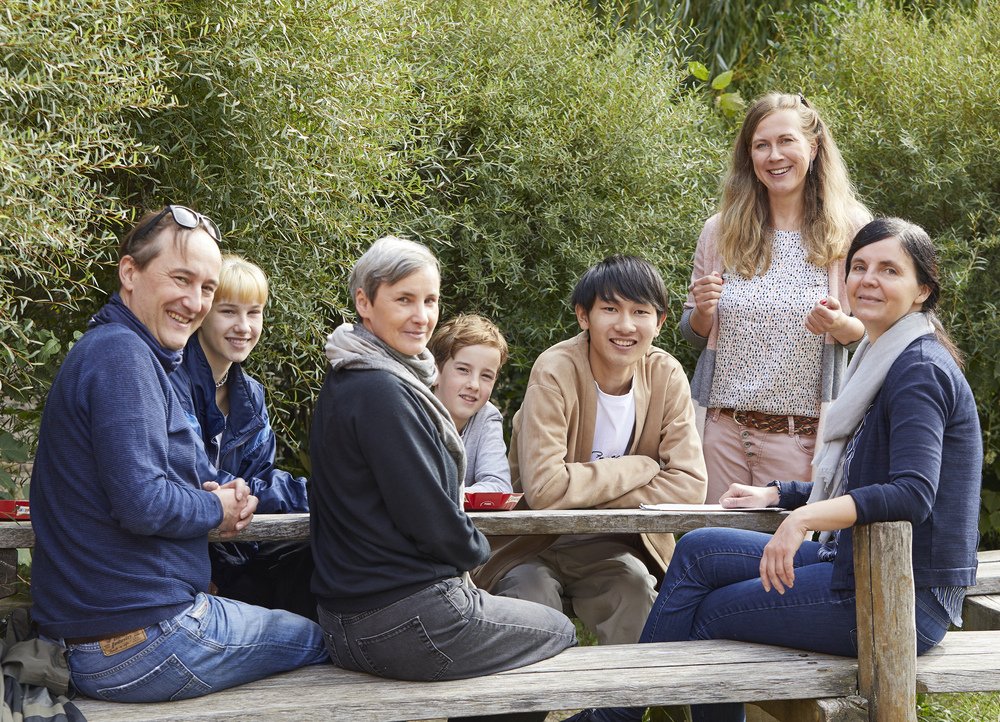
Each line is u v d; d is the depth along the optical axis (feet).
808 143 10.15
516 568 9.25
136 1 9.14
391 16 11.33
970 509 7.14
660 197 14.11
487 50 13.79
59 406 6.59
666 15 17.42
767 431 10.12
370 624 6.80
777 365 10.00
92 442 6.45
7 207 7.88
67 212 8.50
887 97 14.74
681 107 14.65
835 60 15.87
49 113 8.60
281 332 11.18
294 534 7.68
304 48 10.46
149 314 6.95
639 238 13.84
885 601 6.77
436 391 9.45
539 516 8.04
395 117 12.09
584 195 13.61
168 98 10.02
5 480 9.90
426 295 7.08
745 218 10.46
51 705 6.36
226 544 8.82
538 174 13.42
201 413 8.29
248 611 7.14
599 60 14.76
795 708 7.52
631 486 9.08
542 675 7.09
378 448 6.63
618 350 9.14
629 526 8.25
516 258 13.32
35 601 6.77
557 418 9.20
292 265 11.05
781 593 7.55
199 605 6.80
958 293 13.38
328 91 10.49
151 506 6.33
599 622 9.33
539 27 13.94
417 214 12.97
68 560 6.56
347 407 6.77
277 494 8.70
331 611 7.02
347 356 6.98
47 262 9.37
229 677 6.84
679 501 9.20
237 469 8.76
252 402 8.71
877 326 7.42
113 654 6.53
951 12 15.66
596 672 7.14
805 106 10.39
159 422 6.57
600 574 9.37
